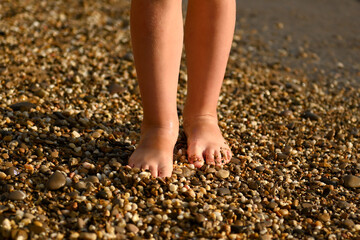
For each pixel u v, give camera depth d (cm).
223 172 117
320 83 168
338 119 146
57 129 126
